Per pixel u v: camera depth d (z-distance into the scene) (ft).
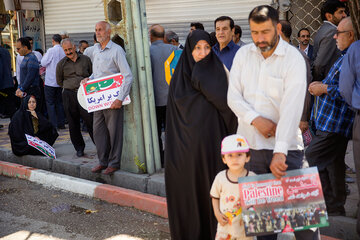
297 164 9.73
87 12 36.88
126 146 18.60
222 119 11.16
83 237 13.99
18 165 21.65
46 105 32.04
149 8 31.94
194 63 11.28
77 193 18.30
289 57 9.19
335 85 12.50
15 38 47.32
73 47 21.43
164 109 19.79
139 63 17.90
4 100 31.30
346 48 12.47
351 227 12.48
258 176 8.80
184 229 11.67
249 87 9.64
